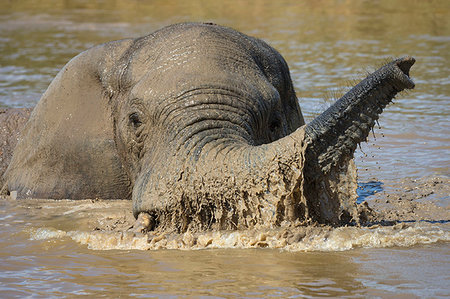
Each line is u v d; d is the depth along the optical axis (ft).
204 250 32.37
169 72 37.42
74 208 41.78
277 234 31.96
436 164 52.01
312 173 31.53
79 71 44.09
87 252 33.40
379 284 27.89
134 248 33.40
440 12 146.10
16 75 89.10
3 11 161.48
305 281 28.37
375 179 48.65
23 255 33.35
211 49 38.17
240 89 36.42
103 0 176.55
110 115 42.27
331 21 137.18
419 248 32.19
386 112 68.69
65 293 28.17
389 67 31.42
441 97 74.23
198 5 163.94
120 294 27.81
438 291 27.04
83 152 43.32
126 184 42.55
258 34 120.57
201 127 34.22
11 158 50.03
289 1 166.20
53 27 135.44
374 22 134.41
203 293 27.48
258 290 27.58
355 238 32.71
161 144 35.45
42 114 45.65
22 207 42.68
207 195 32.12
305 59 96.89
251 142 34.86
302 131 30.96
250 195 31.32
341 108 31.30
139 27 132.77
